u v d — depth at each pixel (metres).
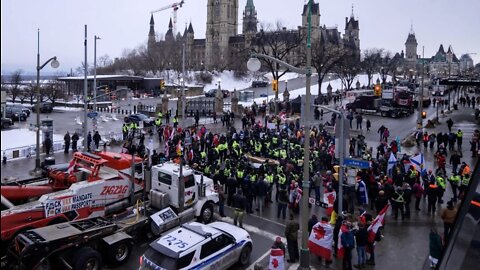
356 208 23.91
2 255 16.03
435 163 35.97
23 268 14.07
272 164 28.20
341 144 18.56
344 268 16.41
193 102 69.69
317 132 42.97
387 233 20.58
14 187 18.14
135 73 162.88
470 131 52.44
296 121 51.12
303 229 15.63
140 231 18.98
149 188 20.78
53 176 19.83
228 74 159.88
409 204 24.64
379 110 68.69
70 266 14.99
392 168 27.47
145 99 105.94
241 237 16.80
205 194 21.42
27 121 61.97
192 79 149.50
